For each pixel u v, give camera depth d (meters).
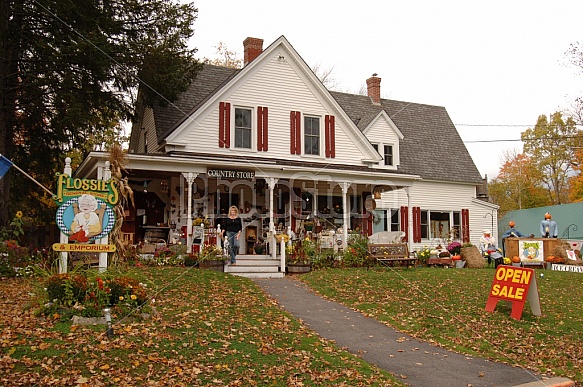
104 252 11.07
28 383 6.15
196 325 9.09
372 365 8.24
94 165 16.72
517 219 36.09
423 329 10.37
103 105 18.31
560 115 49.00
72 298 8.77
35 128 19.58
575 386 7.84
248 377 7.09
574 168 45.53
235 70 25.55
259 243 19.41
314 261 17.36
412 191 27.03
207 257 15.72
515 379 7.86
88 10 16.47
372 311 11.61
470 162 29.88
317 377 7.36
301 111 21.95
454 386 7.52
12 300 10.12
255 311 10.81
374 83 29.95
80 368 6.71
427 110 31.77
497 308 11.94
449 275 15.98
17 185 20.59
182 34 19.39
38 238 18.14
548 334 10.27
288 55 21.88
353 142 23.03
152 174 19.48
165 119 21.25
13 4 15.73
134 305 9.23
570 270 19.44
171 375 6.88
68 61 15.88
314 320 10.77
